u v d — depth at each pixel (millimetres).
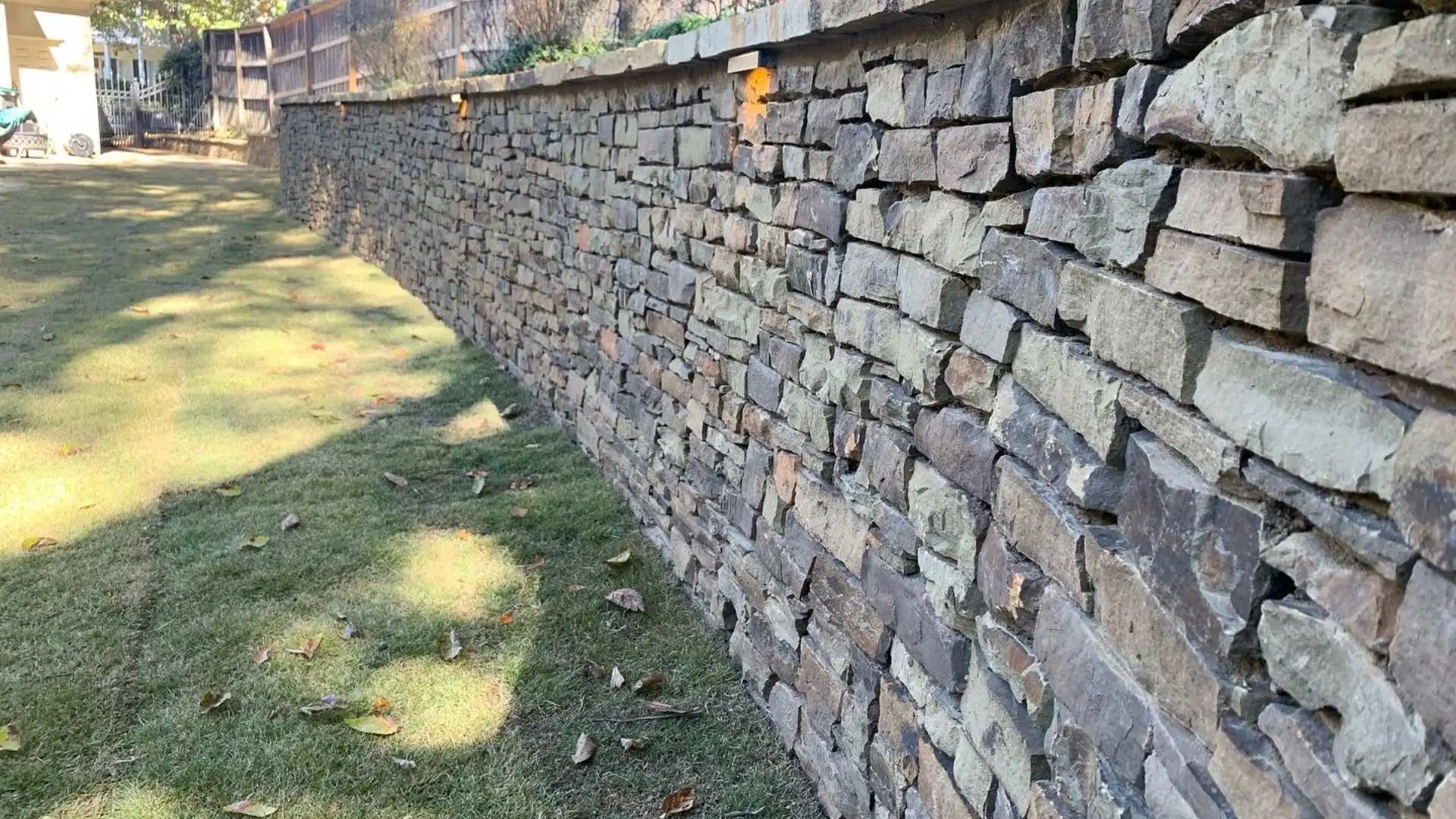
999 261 1605
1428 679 823
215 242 9742
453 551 3451
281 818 2184
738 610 2807
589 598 3154
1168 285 1195
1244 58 1057
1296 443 981
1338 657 931
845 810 2197
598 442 4207
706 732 2553
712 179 2930
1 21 17406
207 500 3830
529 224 5086
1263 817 1018
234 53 19703
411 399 5195
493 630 2965
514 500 3879
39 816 2164
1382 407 883
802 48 2354
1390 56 861
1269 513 1045
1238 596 1074
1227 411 1087
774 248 2520
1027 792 1523
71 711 2520
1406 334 854
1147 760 1232
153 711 2533
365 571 3289
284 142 12234
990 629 1648
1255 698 1051
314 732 2471
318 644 2842
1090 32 1358
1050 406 1467
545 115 4719
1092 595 1371
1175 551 1181
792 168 2410
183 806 2211
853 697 2174
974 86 1661
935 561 1830
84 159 18297
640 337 3662
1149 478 1238
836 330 2207
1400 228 867
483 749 2436
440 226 6895
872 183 2068
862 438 2111
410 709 2578
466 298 6371
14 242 9000
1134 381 1275
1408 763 839
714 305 2951
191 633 2889
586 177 4188
